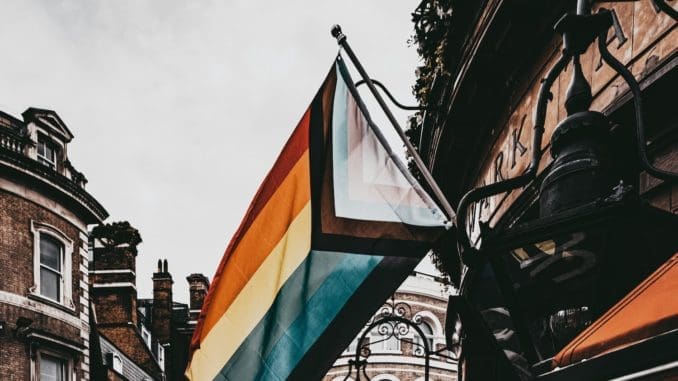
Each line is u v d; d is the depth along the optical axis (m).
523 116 8.62
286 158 6.62
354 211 6.11
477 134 10.38
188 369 6.62
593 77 6.79
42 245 30.06
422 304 44.44
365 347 9.73
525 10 7.95
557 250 3.31
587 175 3.59
